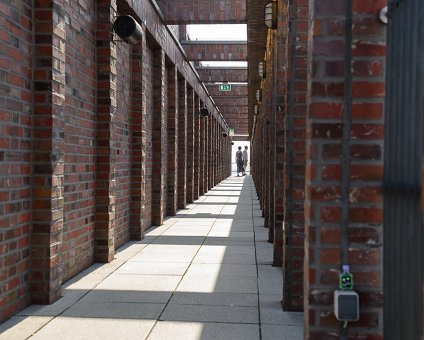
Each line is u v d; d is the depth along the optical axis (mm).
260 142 14875
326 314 2268
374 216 2240
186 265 6027
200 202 16016
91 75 5805
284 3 5609
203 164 19109
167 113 11977
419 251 1854
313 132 2270
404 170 2010
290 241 4215
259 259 6457
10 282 3877
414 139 1912
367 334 2238
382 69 2238
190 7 9828
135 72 8031
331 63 2260
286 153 4270
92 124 5852
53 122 4230
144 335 3580
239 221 10766
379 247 2238
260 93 12781
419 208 1861
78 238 5453
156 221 9938
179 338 3525
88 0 5688
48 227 4230
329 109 2260
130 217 7945
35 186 4219
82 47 5484
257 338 3545
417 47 1901
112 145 6113
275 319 3986
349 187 2248
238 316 4059
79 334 3582
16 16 3877
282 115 5578
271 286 5047
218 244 7633
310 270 2281
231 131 39688
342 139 2250
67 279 5152
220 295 4695
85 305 4297
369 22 2240
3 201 3701
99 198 6039
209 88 21828
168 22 9938
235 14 9719
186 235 8594
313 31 2268
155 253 6820
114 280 5215
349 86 2242
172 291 4812
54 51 4238
